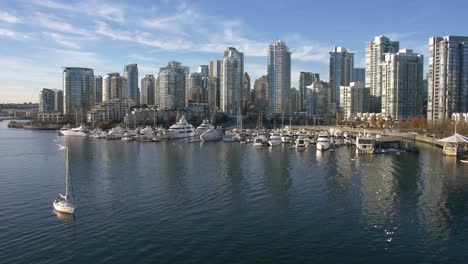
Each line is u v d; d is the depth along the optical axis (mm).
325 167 123438
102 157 149500
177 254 55812
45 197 84188
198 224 67250
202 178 104500
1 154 162125
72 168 122000
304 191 89812
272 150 174500
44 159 145375
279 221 68875
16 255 55219
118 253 56000
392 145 179625
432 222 68750
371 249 57656
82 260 53812
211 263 53344
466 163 132875
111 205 77750
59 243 59156
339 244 59375
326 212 73938
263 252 56625
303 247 58250
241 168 121375
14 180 103000
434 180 102750
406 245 59062
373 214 72875
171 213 72938
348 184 97312
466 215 72562
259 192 88625
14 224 66875
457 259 54562
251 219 69812
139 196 84688
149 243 59312
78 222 67812
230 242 59875
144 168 121250
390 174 111125
